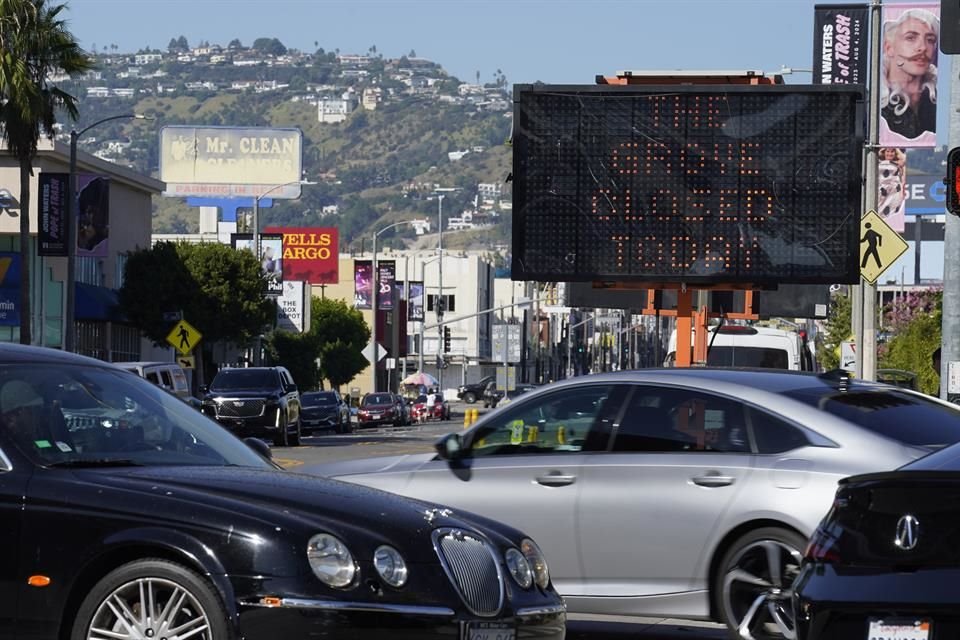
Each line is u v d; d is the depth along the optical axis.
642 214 68.56
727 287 71.06
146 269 183.25
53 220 150.25
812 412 26.81
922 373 128.88
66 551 19.75
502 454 29.08
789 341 78.44
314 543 19.41
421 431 180.25
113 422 22.25
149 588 19.45
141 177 198.75
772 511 26.14
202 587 19.19
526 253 69.31
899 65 82.25
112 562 19.89
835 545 18.81
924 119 81.94
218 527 19.36
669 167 68.44
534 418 29.09
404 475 29.47
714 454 27.12
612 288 72.62
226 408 110.56
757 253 68.06
